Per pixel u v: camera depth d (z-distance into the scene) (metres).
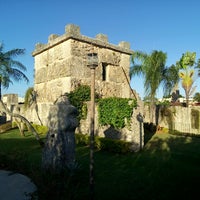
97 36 18.73
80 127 15.80
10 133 18.11
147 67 20.42
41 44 20.75
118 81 19.83
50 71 19.16
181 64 27.50
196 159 11.04
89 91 16.94
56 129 7.71
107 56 19.14
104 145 12.70
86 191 6.56
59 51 18.16
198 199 6.34
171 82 22.09
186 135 19.50
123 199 6.24
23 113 22.95
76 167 7.98
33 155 10.81
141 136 13.02
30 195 5.16
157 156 11.47
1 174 7.03
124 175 8.28
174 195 6.58
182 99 34.88
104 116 13.80
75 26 17.12
